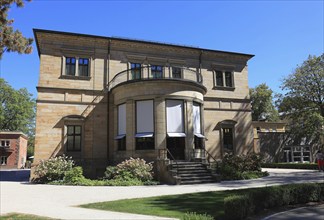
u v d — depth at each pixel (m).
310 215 9.43
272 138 38.50
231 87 29.36
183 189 15.31
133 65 25.78
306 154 39.75
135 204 10.65
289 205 11.30
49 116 22.73
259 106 61.12
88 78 24.17
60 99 23.23
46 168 19.83
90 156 23.19
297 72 35.78
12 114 61.50
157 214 8.91
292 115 37.19
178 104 22.08
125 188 16.06
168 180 18.59
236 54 29.81
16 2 10.91
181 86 22.14
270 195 10.44
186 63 27.77
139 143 21.53
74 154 22.89
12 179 24.08
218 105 28.50
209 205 10.38
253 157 24.55
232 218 8.38
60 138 22.70
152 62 26.42
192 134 22.03
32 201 11.77
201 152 22.45
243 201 8.70
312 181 17.53
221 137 27.86
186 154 21.44
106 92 24.45
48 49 23.53
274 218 8.95
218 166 21.66
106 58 25.00
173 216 8.62
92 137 23.50
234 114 29.05
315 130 34.72
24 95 63.94
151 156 20.73
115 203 10.88
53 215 8.76
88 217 8.41
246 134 29.19
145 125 21.48
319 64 34.78
